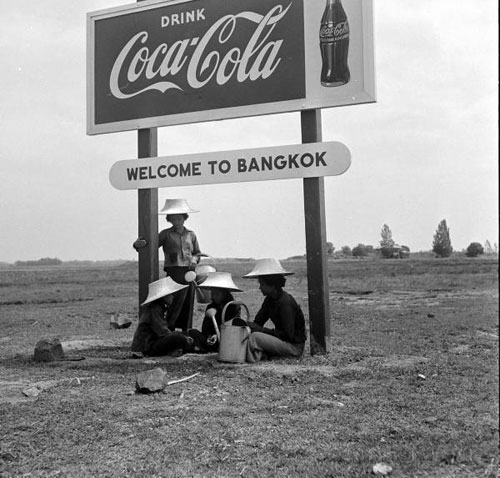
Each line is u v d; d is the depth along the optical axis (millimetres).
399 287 20453
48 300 18422
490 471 3721
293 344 7680
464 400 5383
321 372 6699
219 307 8484
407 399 5453
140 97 9008
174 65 8797
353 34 7805
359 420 4812
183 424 4770
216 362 7434
